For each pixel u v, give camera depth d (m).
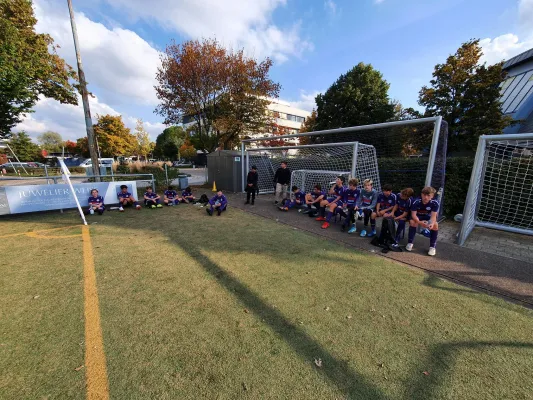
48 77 11.77
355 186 5.14
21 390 1.54
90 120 9.41
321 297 2.67
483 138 4.28
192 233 4.90
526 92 14.44
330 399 1.51
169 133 48.19
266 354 1.86
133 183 7.61
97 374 1.66
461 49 11.61
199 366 1.74
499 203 5.52
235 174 11.01
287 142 19.11
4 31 9.30
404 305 2.54
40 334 2.03
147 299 2.57
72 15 8.48
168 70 12.56
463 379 1.67
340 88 18.72
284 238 4.67
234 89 13.28
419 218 4.10
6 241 4.33
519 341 2.04
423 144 7.62
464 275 3.23
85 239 4.46
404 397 1.53
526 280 3.11
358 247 4.26
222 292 2.74
